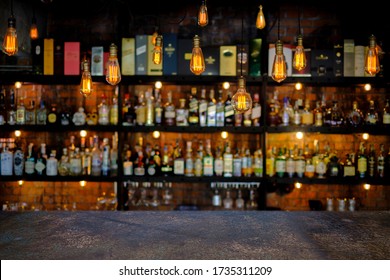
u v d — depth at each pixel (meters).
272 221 2.07
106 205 3.78
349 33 3.83
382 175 3.54
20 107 3.57
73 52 3.53
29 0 3.50
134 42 3.51
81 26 3.86
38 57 3.54
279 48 2.20
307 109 3.57
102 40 3.85
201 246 1.62
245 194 3.80
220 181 3.43
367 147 3.78
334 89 3.81
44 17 3.82
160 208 3.78
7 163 3.53
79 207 3.83
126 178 3.46
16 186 3.84
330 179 3.42
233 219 2.10
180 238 1.73
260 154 3.59
